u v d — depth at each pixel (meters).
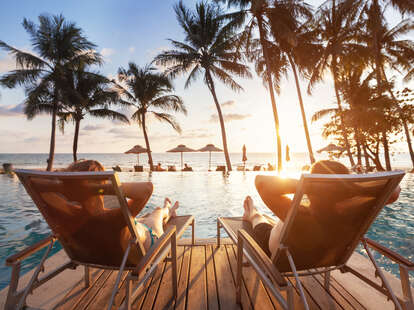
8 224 4.18
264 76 15.98
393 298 1.24
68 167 1.34
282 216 1.40
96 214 1.29
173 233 1.69
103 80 15.18
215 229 4.24
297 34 13.95
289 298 1.06
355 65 14.04
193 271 2.10
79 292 1.77
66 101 14.08
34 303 1.62
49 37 13.41
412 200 6.18
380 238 3.63
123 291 1.79
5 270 2.55
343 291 1.78
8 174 12.60
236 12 13.42
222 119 15.88
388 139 14.87
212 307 1.60
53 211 1.33
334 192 1.16
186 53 16.11
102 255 1.43
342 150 16.23
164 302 1.65
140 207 1.27
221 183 9.53
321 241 1.35
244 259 2.34
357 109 13.88
